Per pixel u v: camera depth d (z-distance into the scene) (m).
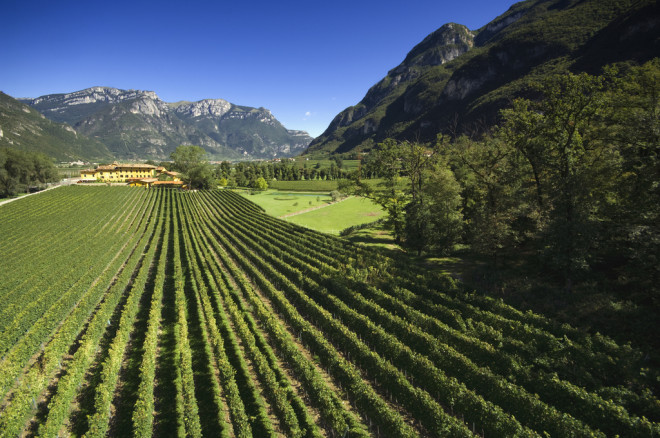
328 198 119.12
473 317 26.75
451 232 44.41
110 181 168.12
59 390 19.11
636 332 21.80
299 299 33.22
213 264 43.66
